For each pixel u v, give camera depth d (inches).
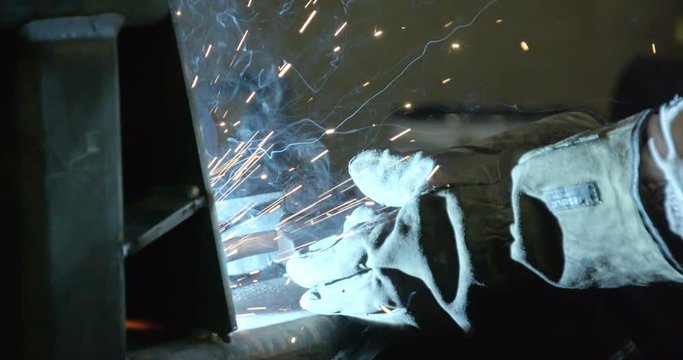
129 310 57.6
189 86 51.9
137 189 54.5
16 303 42.7
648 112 46.2
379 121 172.4
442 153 69.2
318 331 65.4
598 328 65.7
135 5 46.8
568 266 52.2
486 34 180.2
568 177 49.8
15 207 42.8
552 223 52.2
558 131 69.2
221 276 53.9
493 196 57.1
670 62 169.3
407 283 60.5
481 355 66.7
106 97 44.6
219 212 98.7
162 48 51.5
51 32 43.3
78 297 43.2
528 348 66.1
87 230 43.6
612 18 178.9
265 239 96.7
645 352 62.8
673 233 44.5
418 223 58.4
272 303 81.5
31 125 42.7
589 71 179.5
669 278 48.1
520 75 179.6
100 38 44.8
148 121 53.4
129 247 45.3
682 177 42.8
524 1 179.8
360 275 63.9
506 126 172.4
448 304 58.1
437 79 178.1
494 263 55.7
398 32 177.5
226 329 54.9
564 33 180.7
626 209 46.9
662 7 176.9
